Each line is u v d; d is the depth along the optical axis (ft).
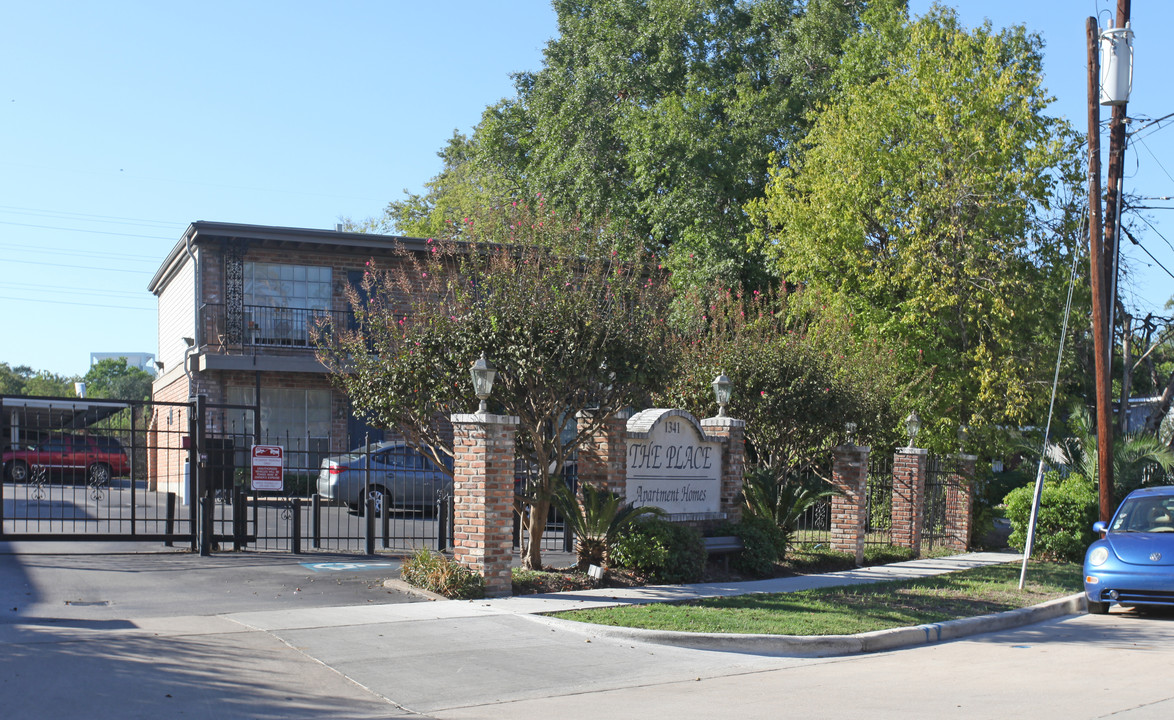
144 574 39.86
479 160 117.19
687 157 90.53
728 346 58.44
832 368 59.21
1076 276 72.38
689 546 44.57
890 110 72.08
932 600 41.65
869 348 66.08
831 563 52.60
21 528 54.54
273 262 82.38
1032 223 72.38
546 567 44.21
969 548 63.87
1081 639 36.22
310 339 78.59
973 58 71.82
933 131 70.79
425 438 43.16
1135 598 40.93
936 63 71.97
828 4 97.86
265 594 36.63
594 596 38.86
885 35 85.30
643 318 41.11
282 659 26.94
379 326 43.19
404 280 44.70
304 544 51.47
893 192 72.02
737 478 51.96
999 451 69.00
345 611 33.81
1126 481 61.26
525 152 114.73
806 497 55.06
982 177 68.49
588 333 38.81
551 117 103.81
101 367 265.75
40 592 35.09
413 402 40.32
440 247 46.50
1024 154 69.62
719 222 91.15
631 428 47.21
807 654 32.22
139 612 32.37
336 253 83.35
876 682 27.86
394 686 25.32
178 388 86.79
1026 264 71.87
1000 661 31.53
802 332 64.23
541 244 42.04
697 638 31.91
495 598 37.73
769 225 87.81
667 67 99.40
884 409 62.64
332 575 41.34
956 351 72.49
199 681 24.21
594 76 100.89
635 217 98.53
